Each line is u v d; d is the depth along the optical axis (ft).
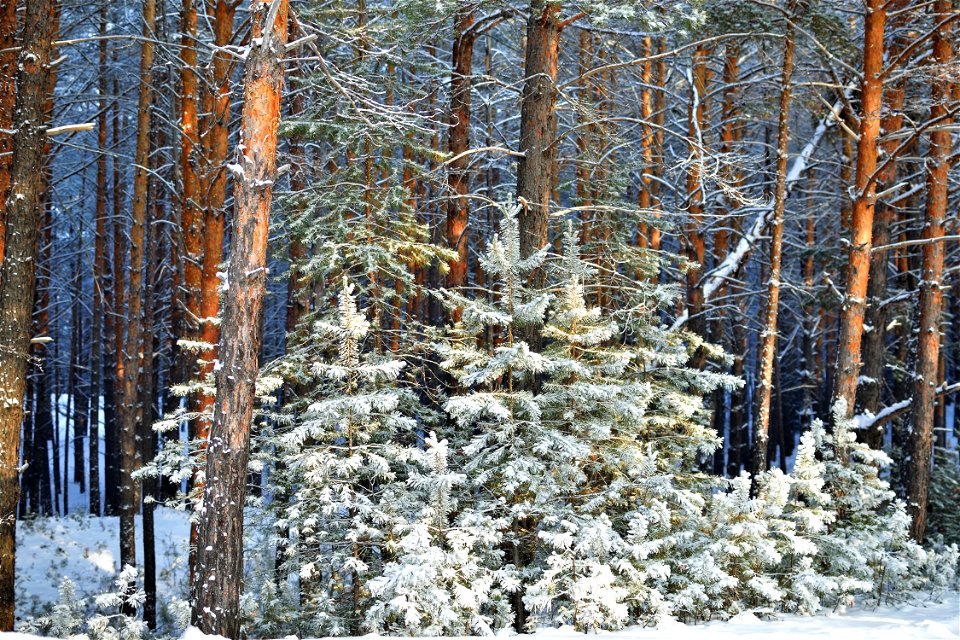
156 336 88.74
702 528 29.91
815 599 28.14
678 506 31.48
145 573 40.91
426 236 39.93
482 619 24.06
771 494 28.71
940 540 43.86
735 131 72.13
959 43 44.83
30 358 27.63
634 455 30.96
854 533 31.83
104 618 24.89
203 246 39.50
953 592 35.04
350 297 29.14
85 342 118.83
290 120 39.22
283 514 32.12
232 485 23.12
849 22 56.65
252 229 23.65
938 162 43.73
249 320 23.63
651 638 22.56
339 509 29.78
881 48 41.81
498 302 33.01
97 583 50.47
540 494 28.35
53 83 47.91
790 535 28.27
